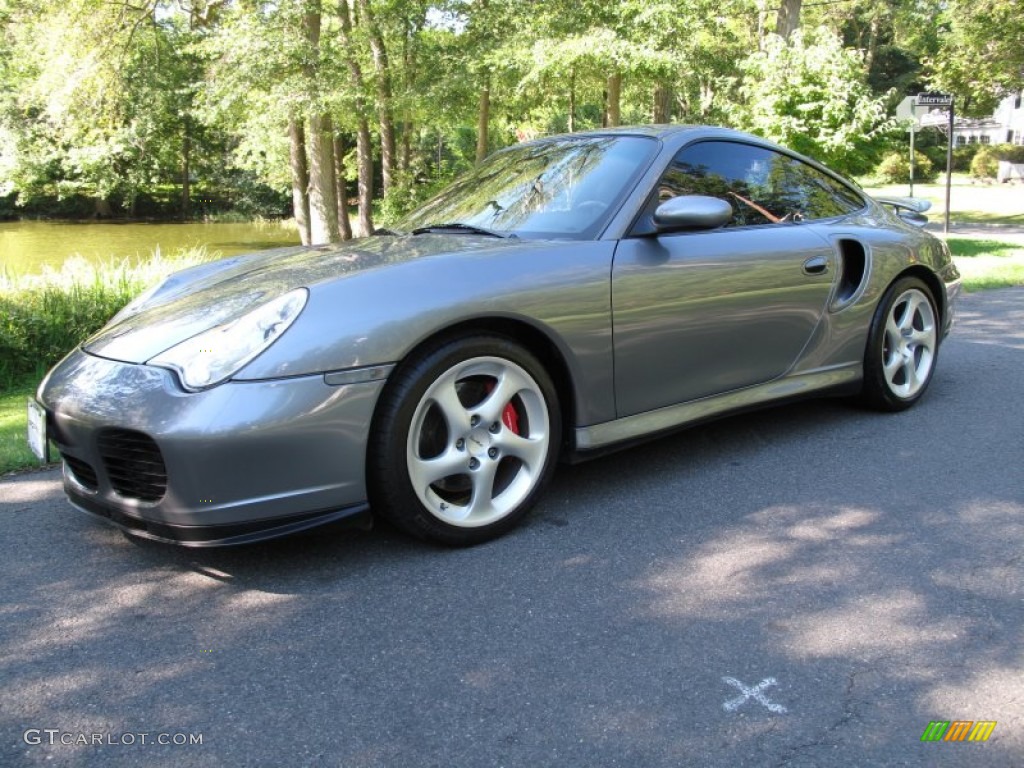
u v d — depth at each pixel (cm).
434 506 265
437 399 261
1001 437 378
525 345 290
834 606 235
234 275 307
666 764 172
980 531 281
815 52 1032
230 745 180
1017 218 2048
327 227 1820
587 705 192
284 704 195
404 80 1761
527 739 181
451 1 1634
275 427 232
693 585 248
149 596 248
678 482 330
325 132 1788
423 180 2277
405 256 281
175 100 2197
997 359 538
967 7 1981
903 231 421
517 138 3134
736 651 213
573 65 1408
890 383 409
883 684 198
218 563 269
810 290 360
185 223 4419
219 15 1630
